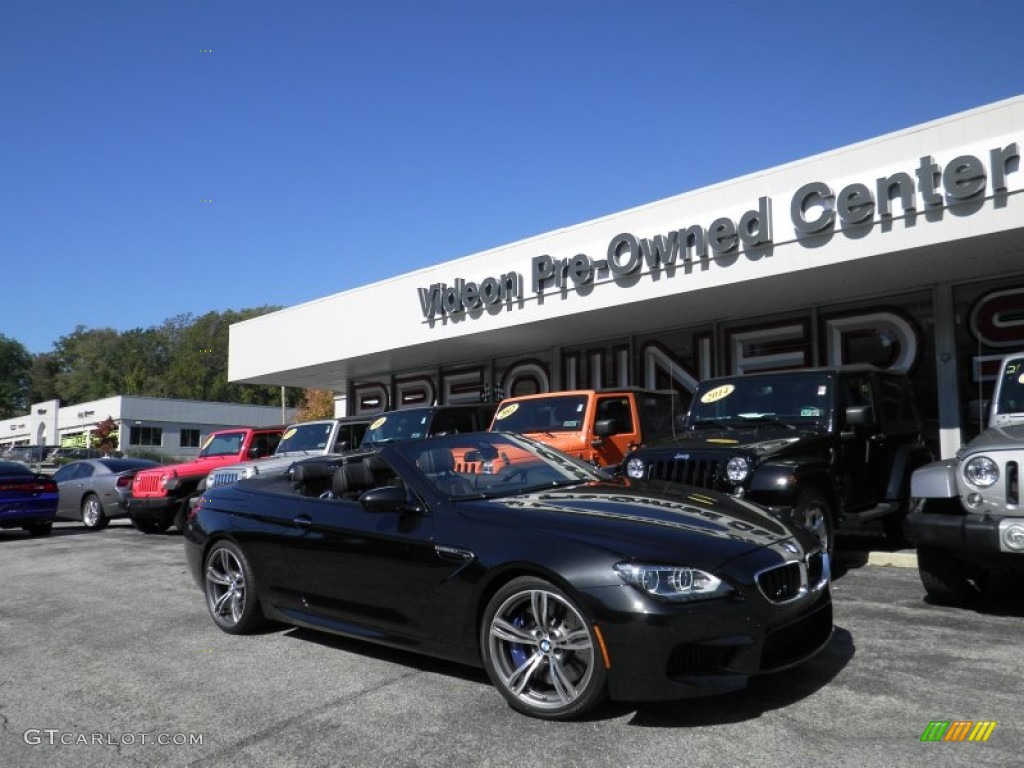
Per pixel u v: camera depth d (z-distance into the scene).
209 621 6.38
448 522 4.46
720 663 3.63
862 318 12.56
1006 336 11.09
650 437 10.34
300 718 4.06
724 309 13.45
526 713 3.92
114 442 53.19
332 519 5.13
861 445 7.83
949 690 4.05
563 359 17.00
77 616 6.81
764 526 4.25
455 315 15.85
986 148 9.23
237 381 22.92
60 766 3.61
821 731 3.57
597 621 3.66
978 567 6.02
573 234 13.74
